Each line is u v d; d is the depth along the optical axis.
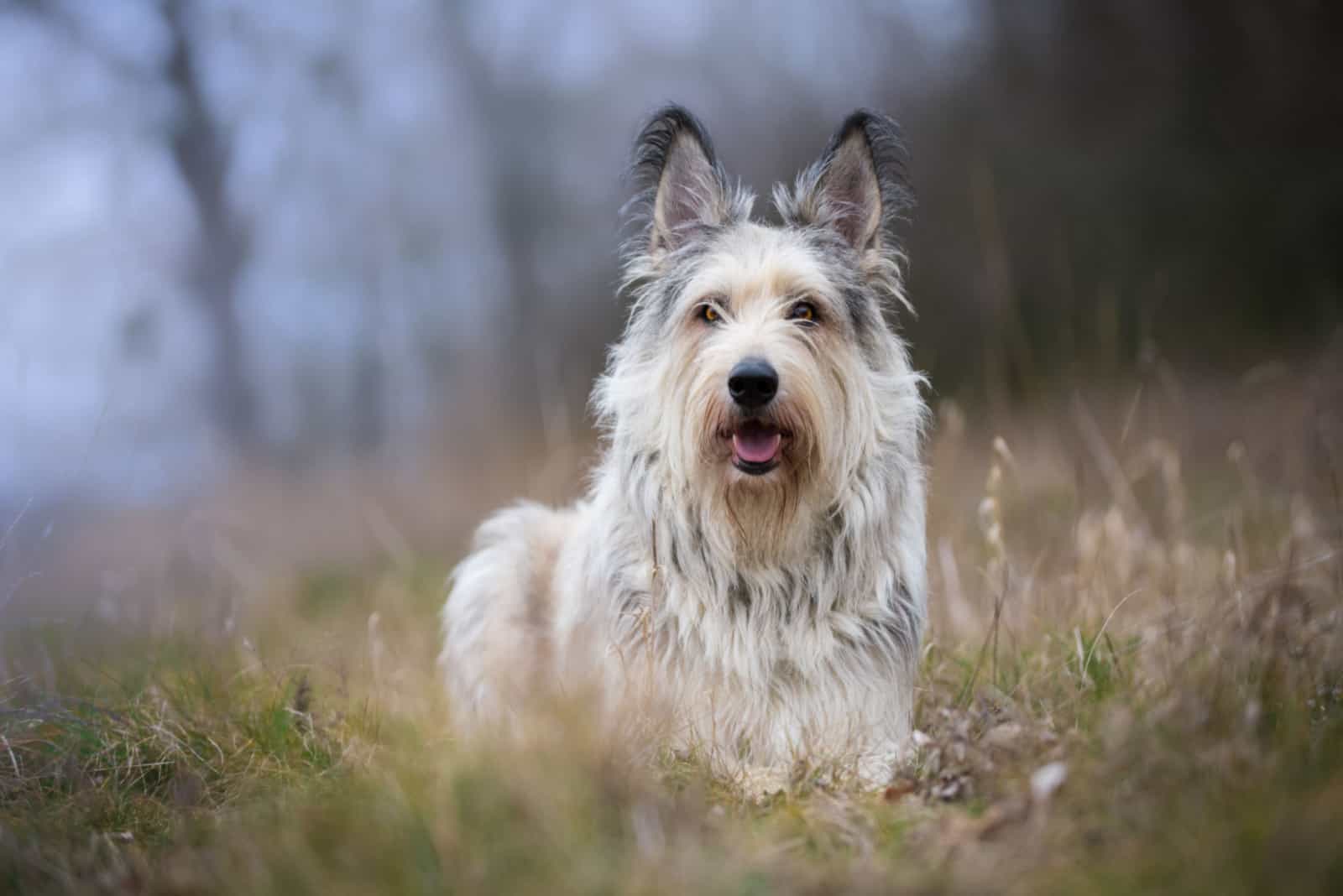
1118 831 3.29
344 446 26.31
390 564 11.82
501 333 26.94
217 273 26.80
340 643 7.09
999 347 18.06
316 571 11.70
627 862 3.20
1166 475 7.89
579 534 6.08
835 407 5.16
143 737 4.88
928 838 3.48
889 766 4.52
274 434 26.42
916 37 24.42
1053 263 20.06
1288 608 4.94
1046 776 3.63
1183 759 3.52
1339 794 3.22
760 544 4.97
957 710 4.80
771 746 4.77
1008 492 9.50
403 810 3.48
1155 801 3.36
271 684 5.58
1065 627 5.68
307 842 3.45
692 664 4.95
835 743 4.63
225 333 26.70
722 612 4.99
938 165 21.86
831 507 5.07
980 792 3.92
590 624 5.34
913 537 5.31
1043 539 7.70
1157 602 5.87
